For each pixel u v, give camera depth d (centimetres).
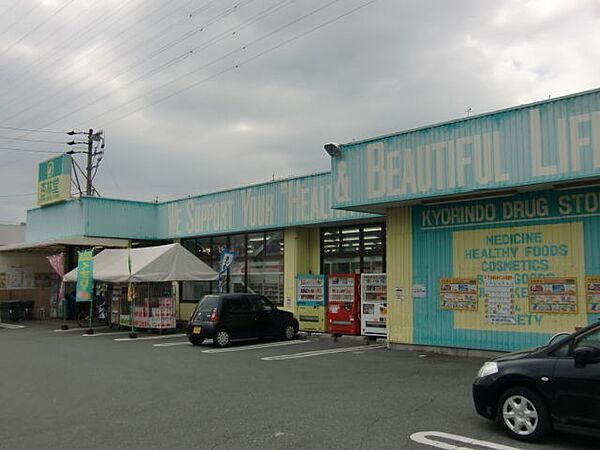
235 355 1452
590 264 1195
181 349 1592
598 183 1190
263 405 856
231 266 2309
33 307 2878
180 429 723
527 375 655
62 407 866
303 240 2055
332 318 1834
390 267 1548
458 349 1392
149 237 2628
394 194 1396
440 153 1317
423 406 838
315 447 636
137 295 2147
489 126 1240
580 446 636
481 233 1367
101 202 2491
